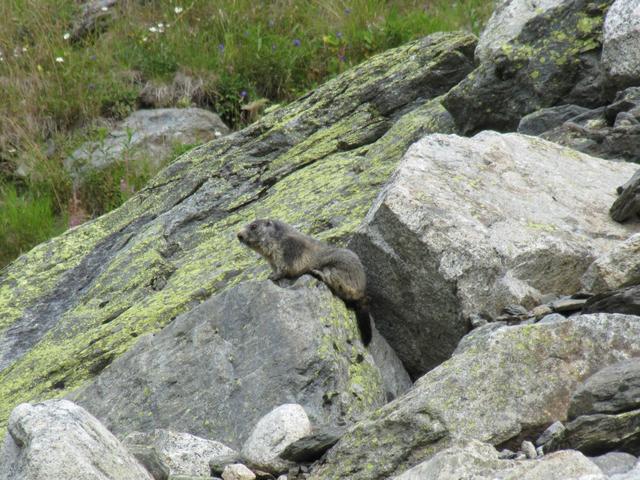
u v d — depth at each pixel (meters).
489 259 15.72
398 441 11.77
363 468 11.81
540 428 11.76
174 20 42.66
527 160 18.69
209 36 42.38
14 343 24.36
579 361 12.18
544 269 15.97
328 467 12.09
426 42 29.03
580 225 16.92
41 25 43.03
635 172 18.70
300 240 17.47
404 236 16.09
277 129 28.09
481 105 24.62
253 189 26.48
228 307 16.61
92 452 10.84
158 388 16.05
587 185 18.48
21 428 11.07
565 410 11.85
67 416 11.20
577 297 15.30
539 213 17.02
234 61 40.31
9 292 26.03
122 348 20.16
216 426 15.18
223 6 42.75
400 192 16.41
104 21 43.53
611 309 14.10
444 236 15.87
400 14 41.75
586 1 24.38
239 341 16.12
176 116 37.97
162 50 41.16
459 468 10.09
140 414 15.81
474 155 18.28
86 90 39.59
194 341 16.44
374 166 24.28
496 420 11.72
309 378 15.25
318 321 15.95
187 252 24.34
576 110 23.09
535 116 23.33
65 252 27.17
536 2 27.33
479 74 24.77
